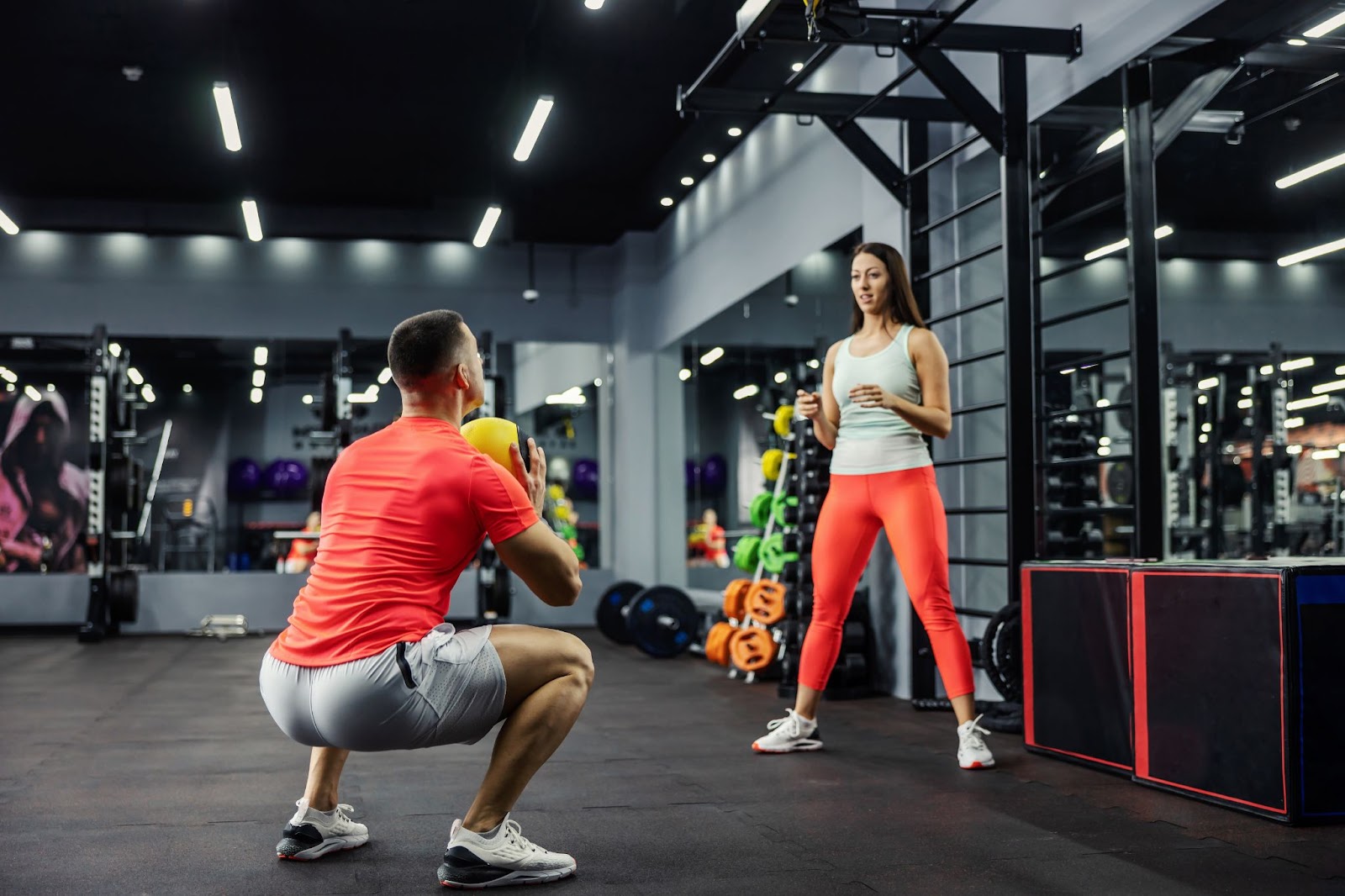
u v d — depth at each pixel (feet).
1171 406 14.20
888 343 10.96
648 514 31.14
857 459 11.01
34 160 26.63
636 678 18.81
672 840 7.60
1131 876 6.68
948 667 10.44
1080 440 14.76
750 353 24.02
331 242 31.78
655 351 31.48
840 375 11.27
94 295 30.50
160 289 30.83
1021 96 13.17
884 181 15.97
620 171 27.99
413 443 6.42
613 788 9.45
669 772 10.19
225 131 19.94
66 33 19.89
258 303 31.32
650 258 31.76
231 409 31.55
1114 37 12.71
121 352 29.86
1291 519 13.01
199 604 30.60
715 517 26.40
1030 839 7.59
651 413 31.35
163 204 30.37
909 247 16.05
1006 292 13.10
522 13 19.29
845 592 11.25
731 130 23.63
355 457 6.53
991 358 15.42
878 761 10.73
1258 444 13.33
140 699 16.06
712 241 26.35
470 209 29.81
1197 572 8.78
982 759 10.18
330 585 6.20
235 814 8.48
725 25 19.83
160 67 21.35
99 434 27.30
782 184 22.04
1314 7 11.00
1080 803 8.75
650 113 24.00
